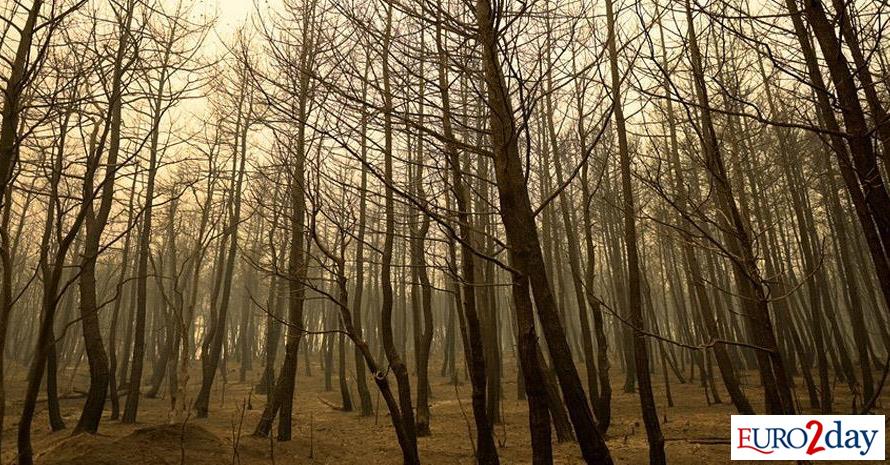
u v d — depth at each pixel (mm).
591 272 9648
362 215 6164
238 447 7562
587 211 9055
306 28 5164
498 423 10969
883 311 24750
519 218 3844
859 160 3346
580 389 3549
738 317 22266
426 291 10523
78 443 6336
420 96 4215
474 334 4660
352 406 15078
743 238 3668
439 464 7695
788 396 3482
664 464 5012
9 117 3475
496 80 4055
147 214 12477
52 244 10648
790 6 3797
